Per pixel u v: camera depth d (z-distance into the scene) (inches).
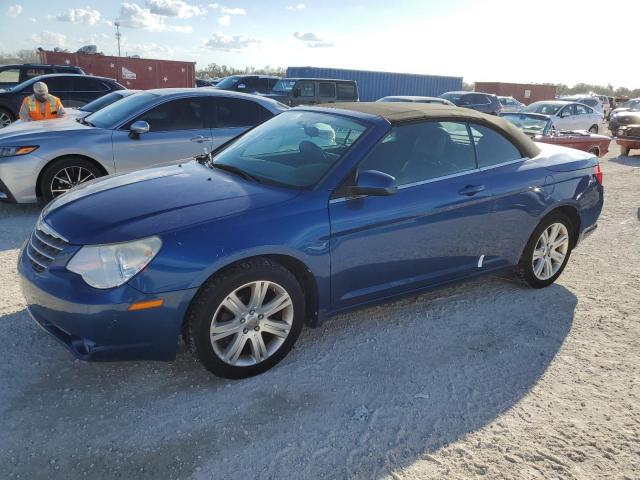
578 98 980.6
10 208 261.6
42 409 109.4
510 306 168.1
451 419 112.1
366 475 95.6
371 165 134.8
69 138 246.1
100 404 112.0
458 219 148.3
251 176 138.5
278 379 124.0
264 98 299.7
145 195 125.3
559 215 176.1
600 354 141.2
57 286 107.7
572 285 188.1
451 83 1227.9
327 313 133.2
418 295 156.7
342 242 128.0
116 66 961.5
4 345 131.3
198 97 273.9
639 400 121.3
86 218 116.1
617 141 576.7
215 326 115.2
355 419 110.8
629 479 97.3
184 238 109.7
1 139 239.8
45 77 513.0
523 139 171.5
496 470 97.9
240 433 105.2
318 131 147.9
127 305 105.3
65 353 129.7
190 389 118.6
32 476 92.2
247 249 113.7
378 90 1137.4
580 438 107.6
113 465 95.5
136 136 257.1
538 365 134.6
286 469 96.3
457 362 134.5
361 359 134.1
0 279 170.2
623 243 239.5
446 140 151.0
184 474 94.2
